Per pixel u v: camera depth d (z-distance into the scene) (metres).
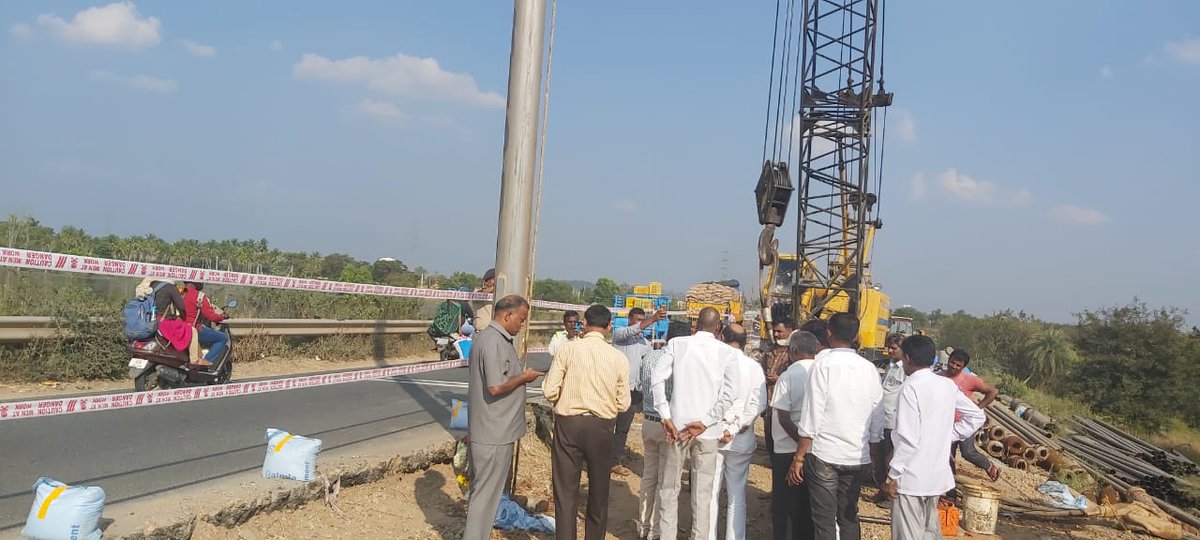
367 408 8.95
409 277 23.25
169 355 8.39
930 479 4.99
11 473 5.25
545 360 15.84
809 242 17.59
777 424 5.98
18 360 8.87
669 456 5.71
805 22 17.94
